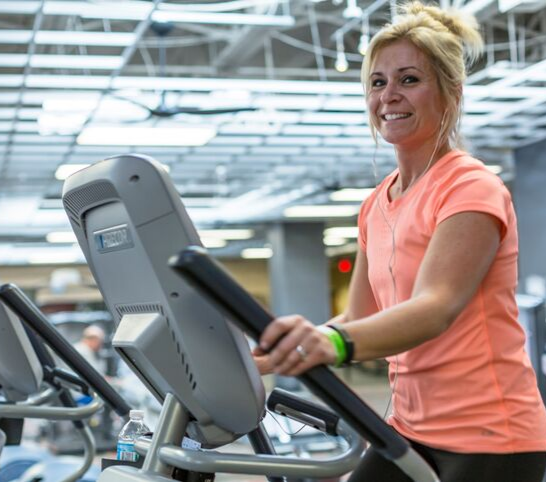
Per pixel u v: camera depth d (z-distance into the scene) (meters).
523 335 1.50
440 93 1.55
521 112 10.55
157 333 1.32
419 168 1.58
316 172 14.09
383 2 7.17
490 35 9.03
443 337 1.47
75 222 1.47
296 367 1.04
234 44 8.47
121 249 1.36
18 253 23.02
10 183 13.88
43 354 2.29
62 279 13.90
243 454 1.30
